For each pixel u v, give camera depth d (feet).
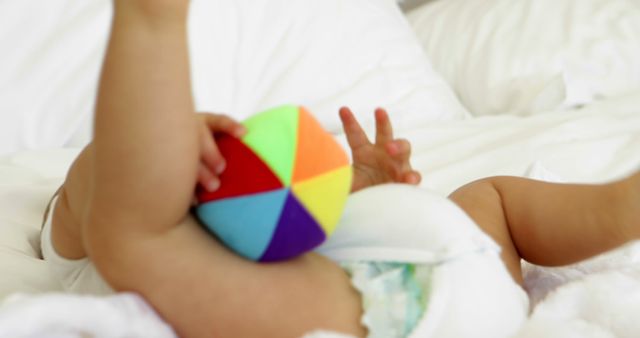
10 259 2.49
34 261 2.52
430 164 4.09
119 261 1.71
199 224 1.82
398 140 2.53
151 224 1.68
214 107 4.26
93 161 1.65
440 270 1.95
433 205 2.12
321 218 1.77
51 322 1.54
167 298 1.74
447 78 5.87
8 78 3.78
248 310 1.78
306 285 1.88
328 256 2.10
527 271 2.65
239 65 4.49
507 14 5.96
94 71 3.95
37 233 2.82
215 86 4.32
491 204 2.55
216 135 1.80
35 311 1.51
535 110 5.22
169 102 1.59
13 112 3.76
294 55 4.72
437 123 4.79
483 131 4.54
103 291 2.12
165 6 1.57
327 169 1.75
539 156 4.07
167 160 1.61
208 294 1.75
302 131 1.78
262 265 1.84
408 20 6.54
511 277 2.23
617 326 2.14
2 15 3.87
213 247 1.79
